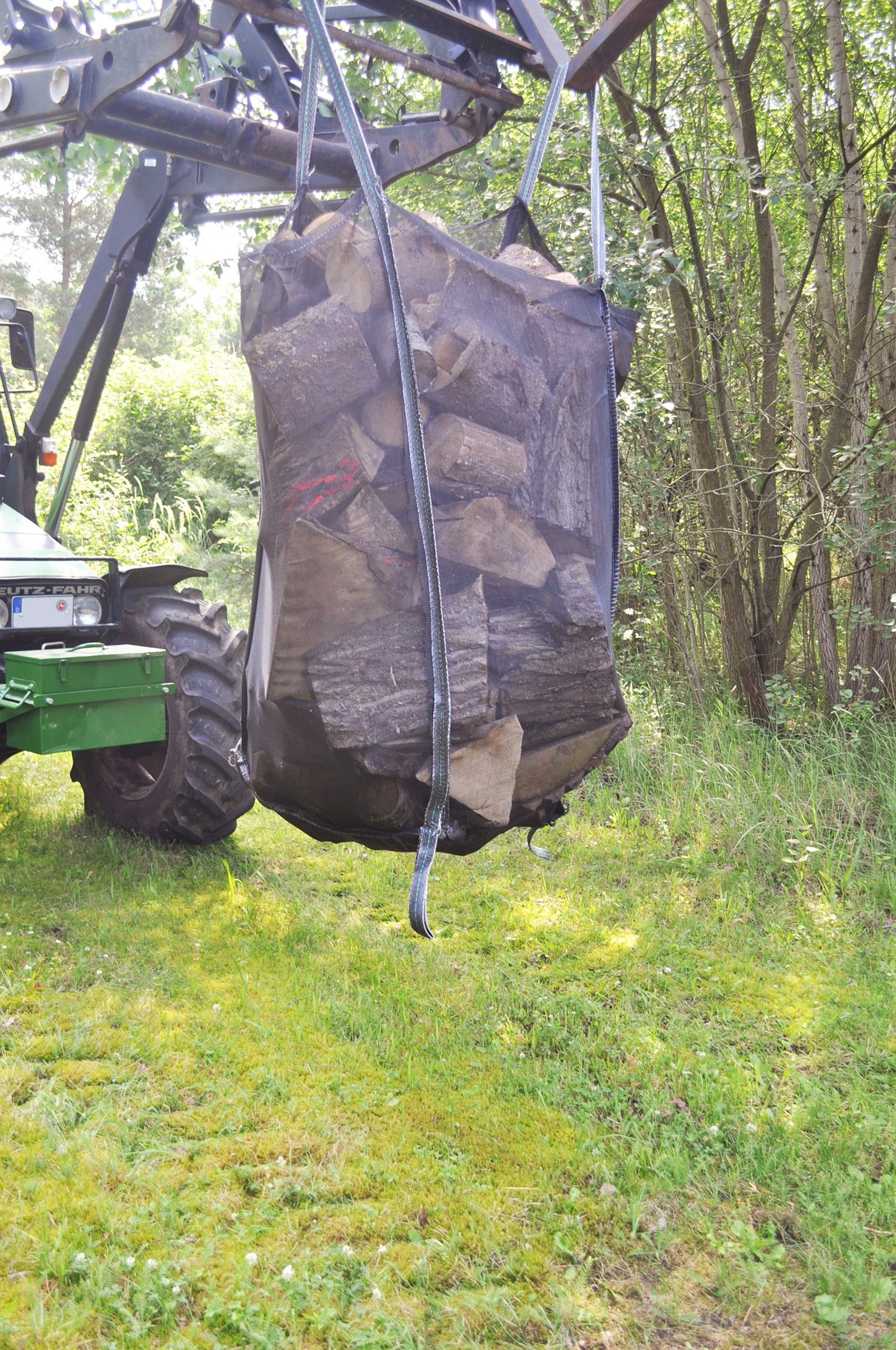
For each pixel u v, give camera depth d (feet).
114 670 12.69
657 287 17.42
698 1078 9.09
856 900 13.32
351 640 5.74
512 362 6.18
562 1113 8.71
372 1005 10.44
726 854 14.93
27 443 16.14
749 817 15.65
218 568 32.63
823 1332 6.48
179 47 8.47
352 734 5.65
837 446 19.66
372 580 5.76
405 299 5.98
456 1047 9.73
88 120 9.62
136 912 12.74
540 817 6.84
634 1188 7.73
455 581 5.98
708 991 11.00
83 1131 8.14
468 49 8.01
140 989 10.70
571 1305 6.53
